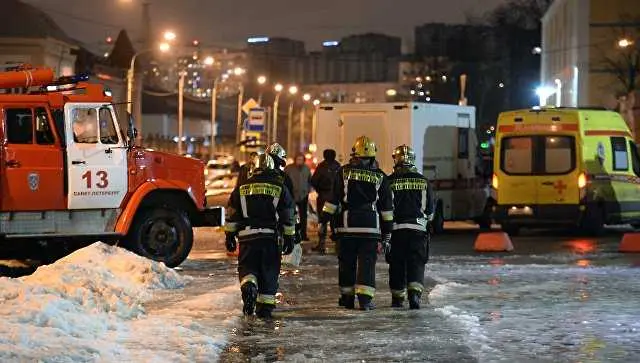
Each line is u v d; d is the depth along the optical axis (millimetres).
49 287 17875
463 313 18250
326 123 38562
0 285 16953
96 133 25172
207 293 20406
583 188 37062
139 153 25641
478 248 31750
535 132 37625
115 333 15195
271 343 15281
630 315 18094
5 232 24375
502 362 13922
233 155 153625
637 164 39781
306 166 34844
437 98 186875
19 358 12500
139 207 26062
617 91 111188
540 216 37562
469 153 41875
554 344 15273
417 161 38031
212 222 27016
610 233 40312
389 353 14523
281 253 17906
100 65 109375
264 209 17719
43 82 25578
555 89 131125
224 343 15156
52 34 107688
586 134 37531
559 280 23516
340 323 17156
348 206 18438
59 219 24844
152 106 158875
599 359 14148
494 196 38125
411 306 18719
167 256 26188
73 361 12750
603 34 112000
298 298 20359
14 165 24328
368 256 18484
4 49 90625
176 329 15734
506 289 21812
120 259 22047
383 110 38062
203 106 176000
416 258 18703
